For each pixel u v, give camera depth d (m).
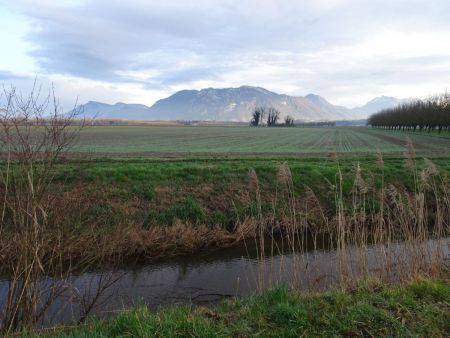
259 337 5.32
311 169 22.91
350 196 19.77
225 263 13.50
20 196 6.29
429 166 10.43
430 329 5.48
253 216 16.50
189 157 32.62
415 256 9.18
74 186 10.61
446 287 7.00
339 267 9.26
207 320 5.75
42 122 6.42
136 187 18.28
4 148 6.13
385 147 53.69
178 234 15.23
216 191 19.47
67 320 7.89
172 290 11.06
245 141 67.19
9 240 6.66
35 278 6.44
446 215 13.47
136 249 13.64
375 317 5.85
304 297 6.76
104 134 89.88
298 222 16.47
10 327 5.98
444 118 82.38
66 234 7.56
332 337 5.35
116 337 5.11
